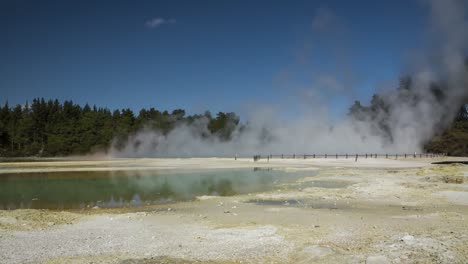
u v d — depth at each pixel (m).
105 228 19.55
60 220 21.78
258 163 78.69
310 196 31.19
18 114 163.38
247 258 13.84
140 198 33.12
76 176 53.16
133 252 14.84
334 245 15.17
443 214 21.58
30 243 16.30
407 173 49.28
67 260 13.80
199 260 13.68
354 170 59.12
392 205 26.33
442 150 112.62
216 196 32.91
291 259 13.64
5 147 136.50
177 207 27.62
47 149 130.62
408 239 14.66
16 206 29.86
